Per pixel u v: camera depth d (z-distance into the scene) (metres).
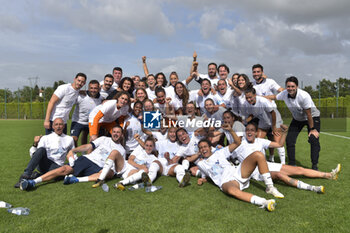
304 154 7.29
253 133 4.52
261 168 3.81
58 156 4.73
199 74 7.62
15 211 3.15
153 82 7.43
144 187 4.25
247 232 2.67
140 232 2.68
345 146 8.53
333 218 2.99
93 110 5.68
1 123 25.05
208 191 4.04
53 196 3.80
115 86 7.34
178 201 3.58
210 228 2.76
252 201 3.38
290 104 5.31
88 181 4.60
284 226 2.80
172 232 2.68
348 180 4.52
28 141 10.66
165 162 5.11
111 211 3.23
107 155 4.93
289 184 4.16
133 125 5.67
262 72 6.45
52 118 5.78
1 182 4.55
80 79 5.73
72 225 2.85
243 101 5.89
